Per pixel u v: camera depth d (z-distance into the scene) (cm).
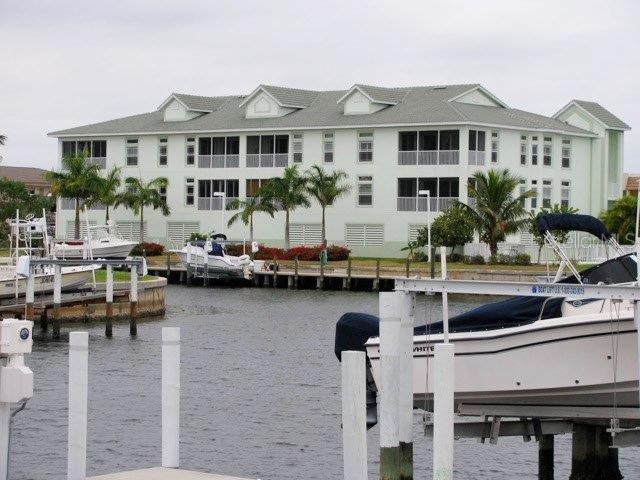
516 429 2206
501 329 2058
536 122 9800
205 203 10350
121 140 10750
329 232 9675
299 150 9888
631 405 1995
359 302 7131
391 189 9406
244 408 3159
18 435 2706
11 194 12500
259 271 8700
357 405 1661
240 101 10831
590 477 2198
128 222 10644
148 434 2770
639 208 2177
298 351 4488
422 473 2434
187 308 6594
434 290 1831
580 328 1977
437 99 9612
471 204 9050
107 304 4800
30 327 1752
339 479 2386
